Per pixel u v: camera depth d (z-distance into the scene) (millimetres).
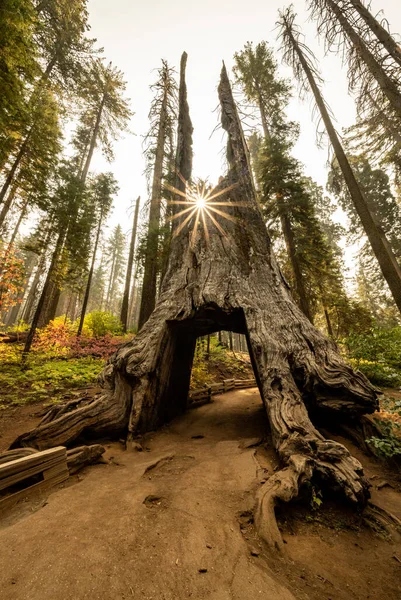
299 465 3334
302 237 15195
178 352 7855
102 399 5297
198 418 7445
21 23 6730
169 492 3080
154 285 12906
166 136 17156
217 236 8656
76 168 22297
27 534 2186
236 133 10680
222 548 2160
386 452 3900
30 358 10664
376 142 13477
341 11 9242
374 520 2898
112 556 1959
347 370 5195
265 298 6879
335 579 2066
